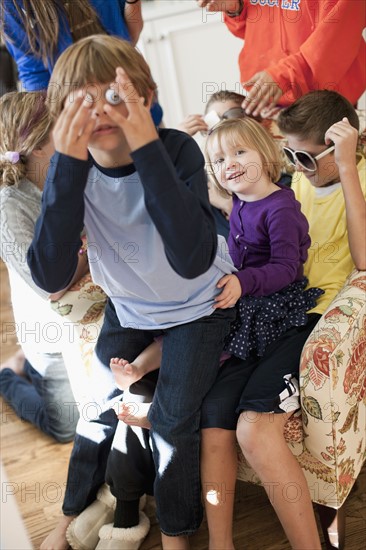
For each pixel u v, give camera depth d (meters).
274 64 2.01
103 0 1.96
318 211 1.67
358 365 1.41
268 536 1.58
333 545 1.47
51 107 1.19
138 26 2.07
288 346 1.44
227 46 3.14
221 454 1.39
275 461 1.33
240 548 1.56
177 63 3.15
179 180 1.11
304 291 1.53
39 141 1.59
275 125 1.98
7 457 2.00
